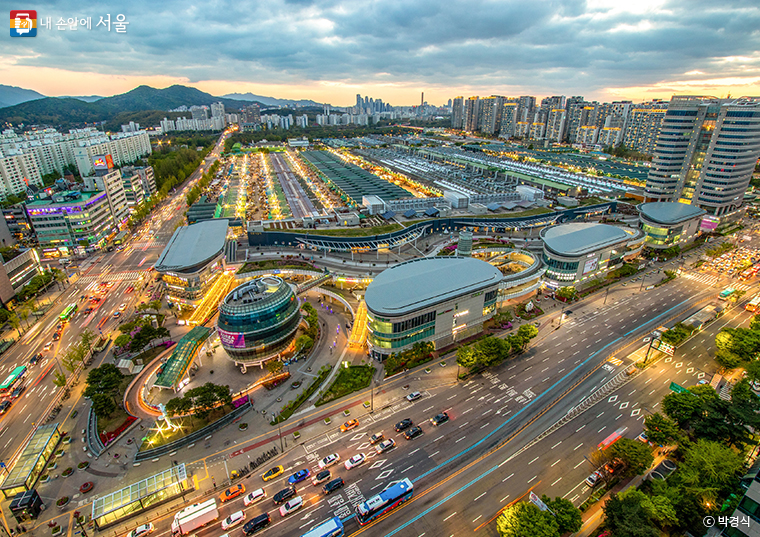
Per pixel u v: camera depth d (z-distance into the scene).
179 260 176.50
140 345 142.88
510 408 120.38
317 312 176.00
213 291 182.25
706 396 112.44
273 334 135.88
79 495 95.06
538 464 101.25
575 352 146.75
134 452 107.25
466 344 150.12
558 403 122.31
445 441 108.69
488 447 106.56
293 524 87.50
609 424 113.81
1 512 91.94
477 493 93.75
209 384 117.44
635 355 144.62
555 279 191.88
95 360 146.75
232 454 105.69
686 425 111.62
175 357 135.12
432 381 132.25
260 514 89.69
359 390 128.50
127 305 185.12
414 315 137.50
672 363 140.38
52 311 180.50
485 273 160.00
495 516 88.38
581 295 186.62
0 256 174.75
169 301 180.88
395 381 132.38
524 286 191.62
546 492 93.69
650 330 159.75
